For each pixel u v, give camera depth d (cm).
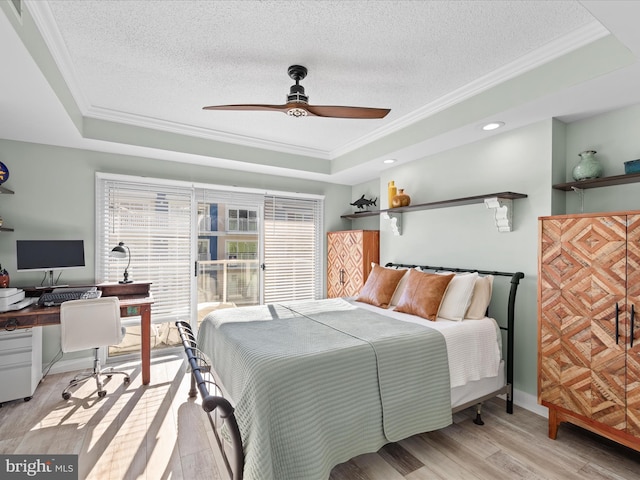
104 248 354
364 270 437
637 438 181
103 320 275
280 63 232
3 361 262
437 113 299
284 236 484
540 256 230
